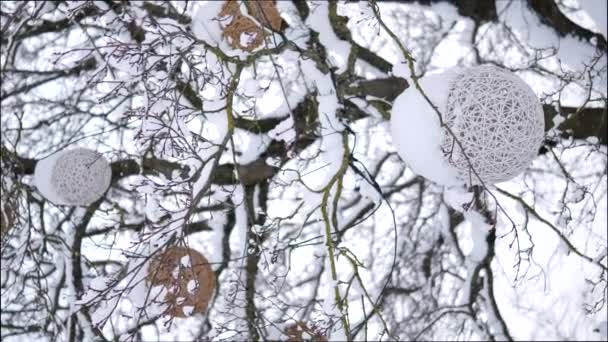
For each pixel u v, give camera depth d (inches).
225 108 139.0
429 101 125.0
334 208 146.3
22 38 251.6
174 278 142.1
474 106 127.1
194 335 254.8
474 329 261.3
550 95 185.6
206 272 169.9
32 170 235.0
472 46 263.4
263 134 203.2
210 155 146.9
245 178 210.2
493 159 129.0
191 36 140.3
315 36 184.4
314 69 173.8
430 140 130.6
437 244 288.5
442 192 271.9
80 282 226.1
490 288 244.7
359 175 156.9
